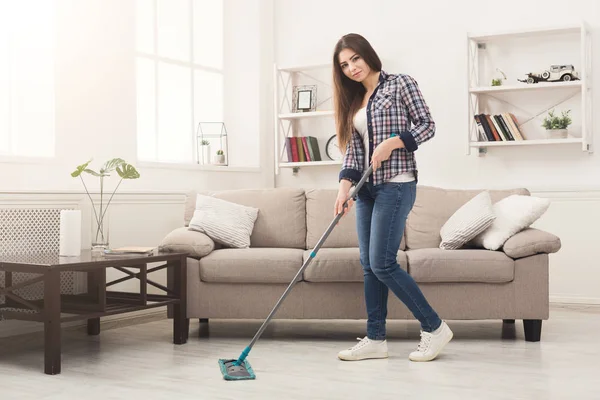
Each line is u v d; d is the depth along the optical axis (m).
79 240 3.73
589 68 5.08
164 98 5.36
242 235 4.20
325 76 5.95
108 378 3.02
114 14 4.61
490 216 3.91
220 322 4.51
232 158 5.96
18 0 4.13
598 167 5.07
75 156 4.36
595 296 5.04
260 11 5.95
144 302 3.61
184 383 2.92
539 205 3.81
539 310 3.74
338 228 4.33
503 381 2.92
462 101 5.47
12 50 4.12
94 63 4.48
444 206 4.27
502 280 3.73
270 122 6.05
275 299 3.87
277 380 2.96
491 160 5.38
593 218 5.05
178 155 5.48
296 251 3.96
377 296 3.38
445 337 3.34
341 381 2.94
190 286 3.89
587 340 3.80
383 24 5.73
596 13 5.09
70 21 4.32
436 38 5.55
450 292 3.79
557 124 5.04
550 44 5.20
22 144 4.16
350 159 3.36
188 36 5.58
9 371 3.17
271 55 6.05
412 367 3.19
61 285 4.22
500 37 5.23
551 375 3.02
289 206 4.42
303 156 5.84
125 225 4.63
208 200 4.29
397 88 3.30
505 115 5.17
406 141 3.19
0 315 3.31
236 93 5.97
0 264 3.29
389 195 3.22
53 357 3.11
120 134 4.66
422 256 3.77
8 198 3.92
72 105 4.34
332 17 5.92
